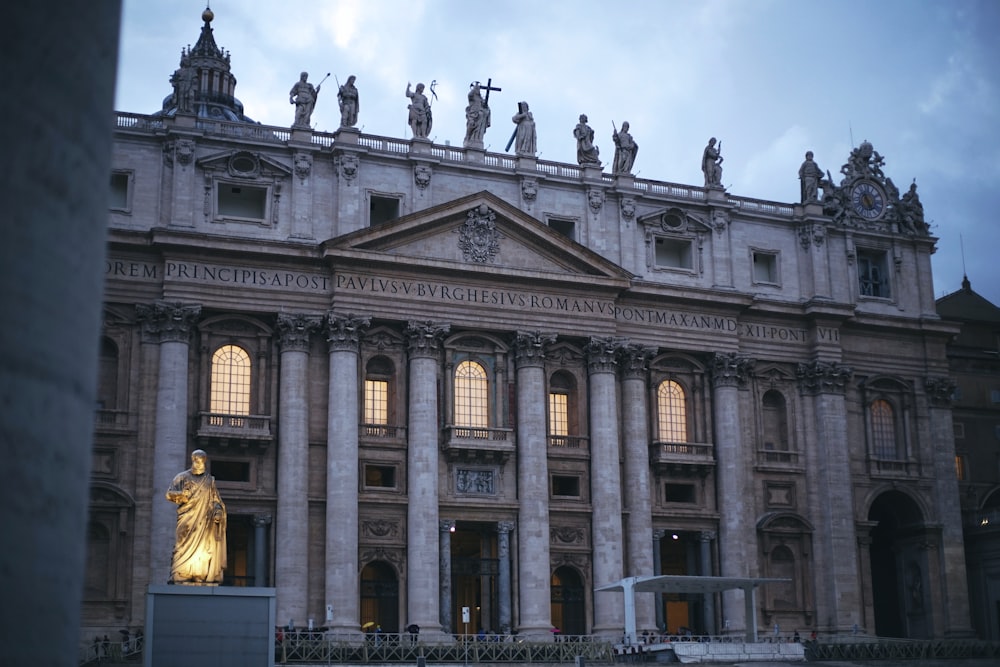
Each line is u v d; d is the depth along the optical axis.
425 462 66.69
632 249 74.75
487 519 68.38
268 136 68.62
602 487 70.38
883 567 82.44
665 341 74.44
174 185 65.81
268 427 65.12
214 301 65.12
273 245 65.81
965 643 68.44
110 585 61.38
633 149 76.12
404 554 66.44
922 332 82.00
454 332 69.75
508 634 64.81
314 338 67.12
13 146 6.11
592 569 70.12
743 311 76.81
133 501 62.38
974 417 88.88
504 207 70.25
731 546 73.12
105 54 6.71
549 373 71.81
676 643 58.19
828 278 79.94
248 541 64.81
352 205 68.50
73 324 6.42
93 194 6.61
